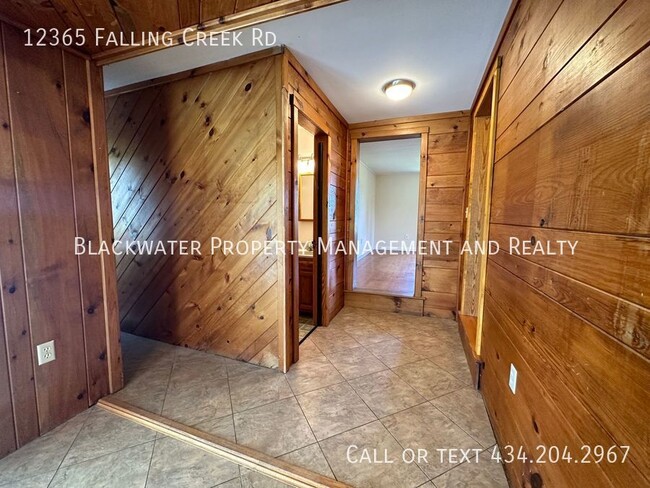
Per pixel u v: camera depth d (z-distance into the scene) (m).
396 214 9.02
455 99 2.79
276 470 1.32
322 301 3.07
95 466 1.34
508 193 1.43
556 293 0.89
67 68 1.63
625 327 0.59
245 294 2.29
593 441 0.68
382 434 1.55
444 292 3.35
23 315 1.46
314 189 2.99
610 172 0.65
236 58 2.05
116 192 2.71
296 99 2.13
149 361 2.36
